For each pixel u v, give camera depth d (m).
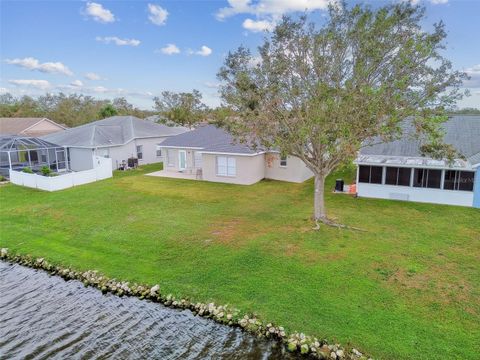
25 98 82.12
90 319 11.34
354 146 14.65
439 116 14.78
